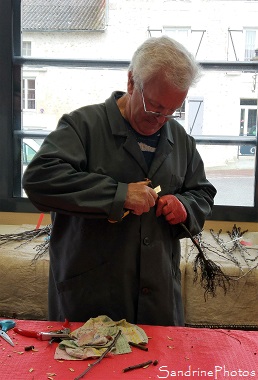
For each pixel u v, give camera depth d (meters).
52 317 1.48
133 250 1.34
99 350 1.12
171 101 1.20
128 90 1.32
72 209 1.23
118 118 1.35
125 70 2.88
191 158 1.52
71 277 1.37
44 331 1.24
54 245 1.44
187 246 2.34
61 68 2.89
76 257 1.35
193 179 1.51
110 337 1.18
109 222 1.33
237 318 2.02
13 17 2.82
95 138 1.34
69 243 1.37
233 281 1.99
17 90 2.89
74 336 1.18
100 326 1.22
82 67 2.88
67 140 1.31
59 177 1.23
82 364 1.08
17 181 2.98
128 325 1.25
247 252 2.30
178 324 1.47
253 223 2.85
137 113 1.29
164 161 1.39
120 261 1.34
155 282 1.37
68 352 1.11
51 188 1.23
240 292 2.00
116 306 1.36
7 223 2.94
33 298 2.10
